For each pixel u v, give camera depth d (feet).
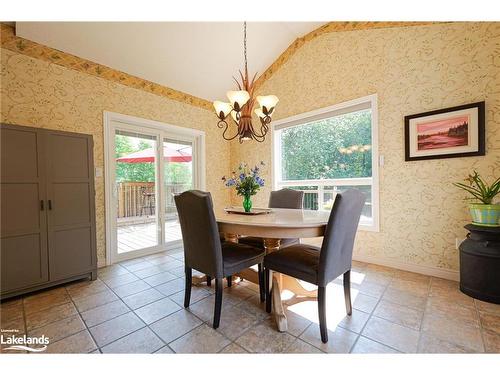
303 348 4.40
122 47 8.59
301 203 8.51
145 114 10.26
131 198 10.07
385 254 8.59
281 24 9.95
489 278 5.86
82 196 7.57
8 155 6.23
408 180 8.04
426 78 7.61
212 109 13.12
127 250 9.93
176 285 7.31
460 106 6.95
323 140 10.47
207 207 4.80
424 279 7.39
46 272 6.82
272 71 11.89
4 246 6.18
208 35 9.29
